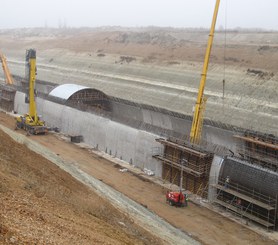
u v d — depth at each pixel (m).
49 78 98.56
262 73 63.59
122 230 20.16
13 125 57.25
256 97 58.50
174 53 88.12
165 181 39.47
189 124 48.53
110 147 47.59
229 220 31.28
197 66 77.00
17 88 69.06
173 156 39.28
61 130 56.31
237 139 39.25
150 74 81.00
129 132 44.88
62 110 56.44
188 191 37.28
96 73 92.19
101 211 22.06
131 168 42.81
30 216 14.06
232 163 33.31
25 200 15.76
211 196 34.84
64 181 25.62
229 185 33.03
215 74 70.75
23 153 26.94
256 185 30.77
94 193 26.98
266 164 33.84
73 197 22.52
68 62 108.94
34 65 52.62
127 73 86.12
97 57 103.19
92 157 45.72
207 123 45.94
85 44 120.12
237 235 28.69
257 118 53.53
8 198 14.90
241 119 54.53
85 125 51.78
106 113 52.59
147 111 54.72
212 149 37.66
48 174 25.00
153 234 23.12
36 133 52.97
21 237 11.61
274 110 53.78
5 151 24.64
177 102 65.12
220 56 78.69
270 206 29.25
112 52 103.81
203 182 35.91
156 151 41.16
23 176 20.77
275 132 49.09
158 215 31.08
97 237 15.31
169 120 51.47
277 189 29.27
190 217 31.44
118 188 36.56
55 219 15.14
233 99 60.12
